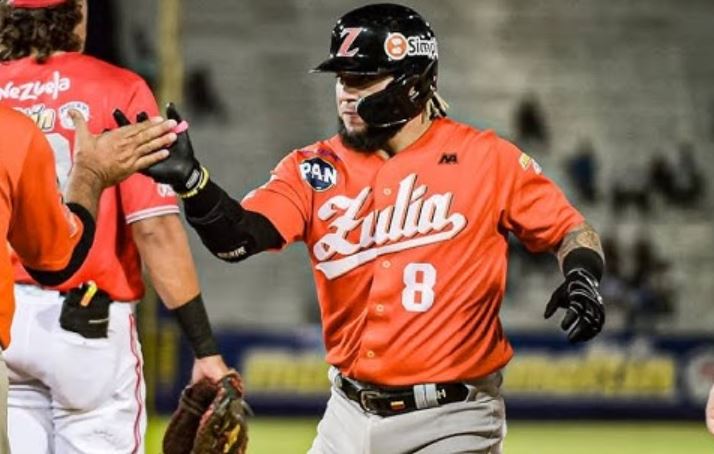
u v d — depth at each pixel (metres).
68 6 19.06
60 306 18.53
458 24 72.31
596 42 72.06
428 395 17.09
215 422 19.64
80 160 15.62
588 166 66.94
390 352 17.06
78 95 18.81
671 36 72.62
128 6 64.31
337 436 17.67
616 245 62.91
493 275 17.33
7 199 14.80
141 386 19.59
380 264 17.12
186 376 49.66
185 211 16.34
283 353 53.50
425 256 17.09
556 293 16.81
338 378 17.75
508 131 68.38
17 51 19.06
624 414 54.47
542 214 17.44
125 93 18.92
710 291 62.28
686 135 68.75
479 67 70.62
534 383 54.22
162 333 49.38
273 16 71.12
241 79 68.56
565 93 69.88
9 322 14.87
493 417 17.48
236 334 53.38
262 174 65.94
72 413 19.00
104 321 18.78
